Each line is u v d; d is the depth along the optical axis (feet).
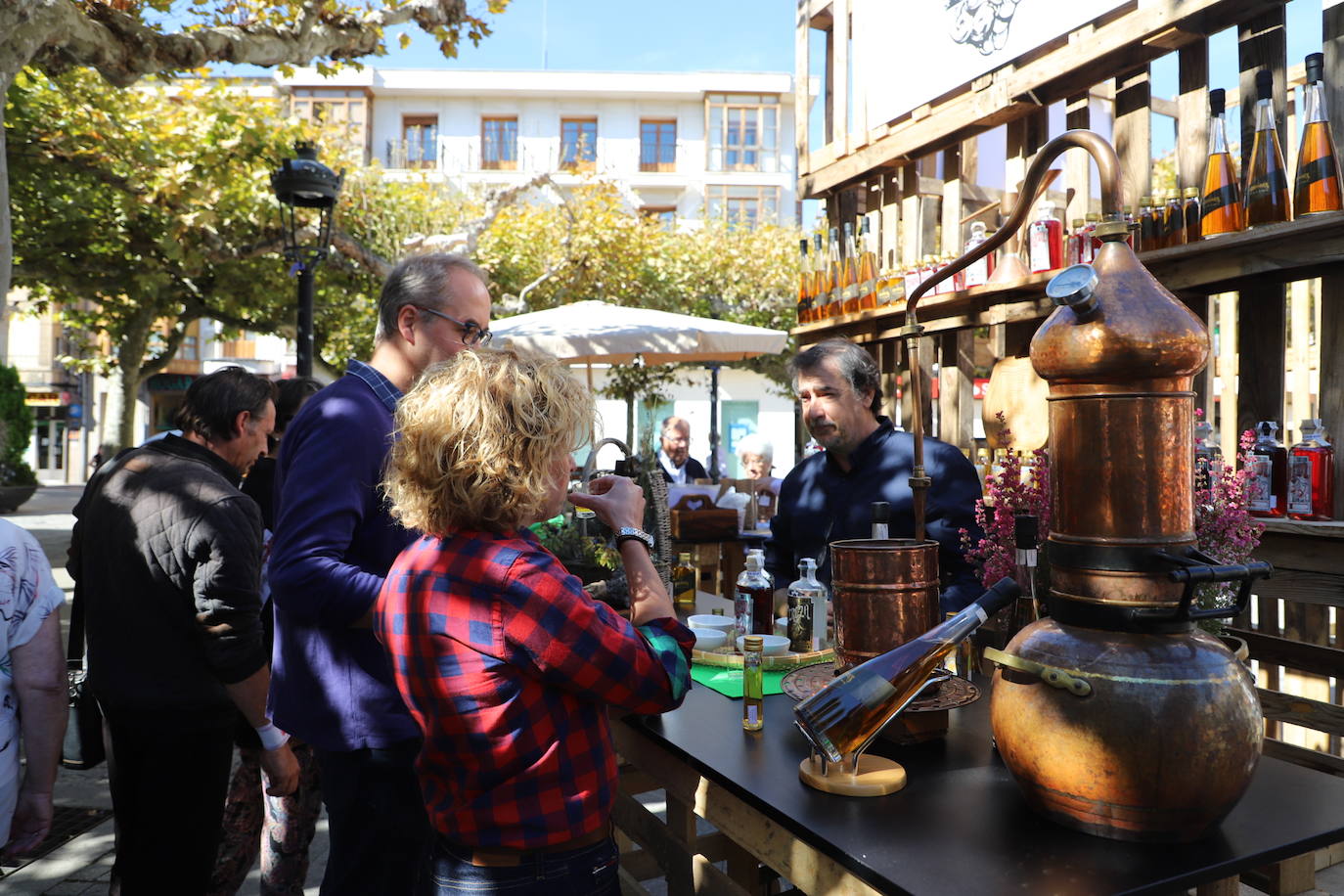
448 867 3.74
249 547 6.09
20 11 12.48
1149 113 9.61
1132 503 3.42
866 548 4.50
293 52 17.30
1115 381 3.44
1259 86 7.72
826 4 14.37
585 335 16.81
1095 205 10.42
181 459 6.44
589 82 84.33
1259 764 4.21
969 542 7.66
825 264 14.34
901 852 3.31
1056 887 3.02
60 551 34.19
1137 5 9.00
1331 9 7.82
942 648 3.78
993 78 10.82
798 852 3.80
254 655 6.11
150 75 16.66
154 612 6.07
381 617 3.89
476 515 3.70
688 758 4.48
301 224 27.48
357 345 41.88
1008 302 10.66
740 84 85.30
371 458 5.35
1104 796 3.30
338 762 5.44
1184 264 8.55
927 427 13.10
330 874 5.50
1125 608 3.41
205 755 6.29
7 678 5.53
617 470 7.78
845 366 8.22
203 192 27.86
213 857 6.42
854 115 13.52
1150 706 3.20
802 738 4.68
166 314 36.32
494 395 3.71
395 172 79.77
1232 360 13.47
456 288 5.73
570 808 3.67
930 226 13.20
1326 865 6.31
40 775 5.66
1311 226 7.14
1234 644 5.15
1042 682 3.47
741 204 85.35
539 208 41.45
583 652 3.60
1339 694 8.84
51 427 94.79
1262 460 7.84
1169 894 3.08
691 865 5.38
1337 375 7.90
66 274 30.83
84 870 8.91
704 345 17.47
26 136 25.63
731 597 15.67
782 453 72.64
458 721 3.61
